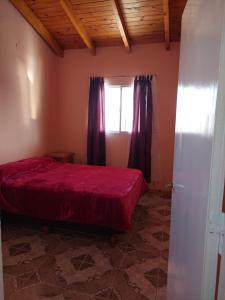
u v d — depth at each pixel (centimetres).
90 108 443
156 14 342
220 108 64
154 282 192
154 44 412
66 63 458
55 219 258
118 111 445
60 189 259
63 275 200
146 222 303
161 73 415
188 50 118
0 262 95
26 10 345
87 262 219
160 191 437
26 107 374
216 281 68
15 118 350
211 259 68
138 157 429
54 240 259
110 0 314
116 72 435
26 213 269
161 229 284
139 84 415
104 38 411
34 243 252
